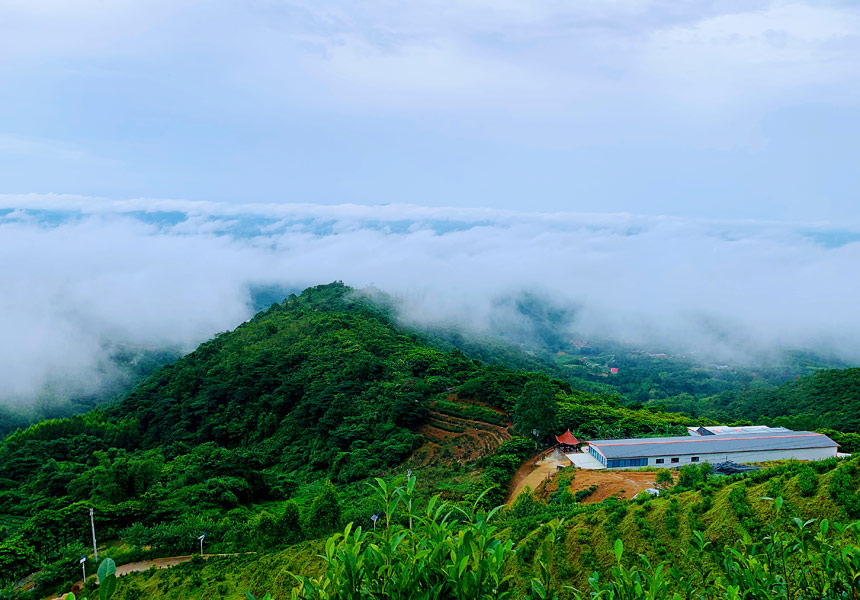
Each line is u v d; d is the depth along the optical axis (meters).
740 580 8.55
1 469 94.75
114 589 4.97
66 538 57.78
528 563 32.44
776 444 64.56
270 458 92.19
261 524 53.72
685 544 29.67
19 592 49.34
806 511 27.95
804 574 8.46
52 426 109.94
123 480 68.06
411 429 85.44
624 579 8.02
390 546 7.00
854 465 28.72
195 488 70.25
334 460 81.94
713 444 64.56
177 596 44.12
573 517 36.03
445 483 65.56
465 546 6.88
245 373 114.56
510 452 68.94
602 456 63.34
